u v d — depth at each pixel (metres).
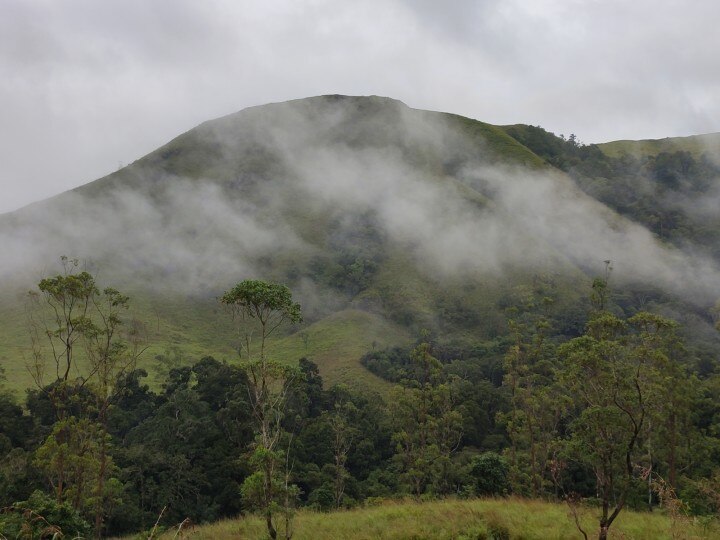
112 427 65.56
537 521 20.53
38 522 15.27
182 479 50.19
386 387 102.88
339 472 54.09
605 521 16.58
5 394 70.12
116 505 42.00
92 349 32.69
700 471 45.84
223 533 22.38
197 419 59.62
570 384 20.81
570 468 50.44
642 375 19.45
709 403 59.88
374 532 19.92
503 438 67.00
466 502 26.42
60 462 26.77
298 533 20.67
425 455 53.00
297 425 69.38
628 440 18.23
